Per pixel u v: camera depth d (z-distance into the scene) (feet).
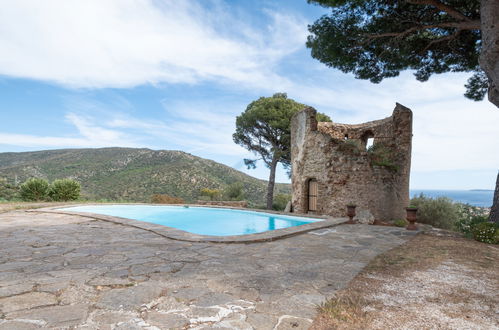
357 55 34.06
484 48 20.48
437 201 37.42
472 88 39.34
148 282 10.32
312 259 14.44
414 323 7.62
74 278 10.54
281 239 19.93
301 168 44.52
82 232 20.83
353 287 10.39
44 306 8.04
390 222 30.94
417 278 11.61
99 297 8.81
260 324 7.33
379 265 13.50
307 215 34.94
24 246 15.97
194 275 11.29
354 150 37.96
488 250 17.38
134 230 22.09
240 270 12.17
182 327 7.04
